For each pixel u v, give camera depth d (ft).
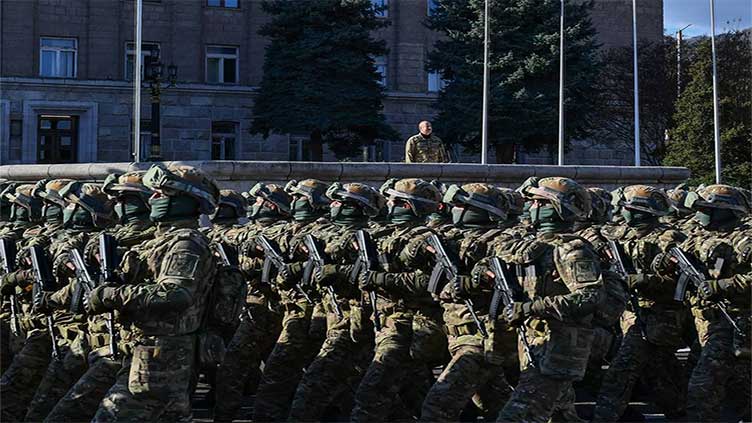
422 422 28.84
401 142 148.15
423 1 148.25
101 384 26.66
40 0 133.69
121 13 137.80
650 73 144.46
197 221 27.50
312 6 123.34
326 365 33.76
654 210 37.55
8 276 31.76
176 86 138.62
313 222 39.47
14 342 34.24
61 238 33.53
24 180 69.87
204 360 25.50
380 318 32.07
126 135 137.08
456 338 29.25
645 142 149.07
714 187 36.88
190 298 24.58
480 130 124.16
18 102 132.16
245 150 143.02
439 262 29.53
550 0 122.83
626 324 35.53
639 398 41.06
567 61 124.16
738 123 117.80
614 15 154.51
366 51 127.13
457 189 32.53
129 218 30.37
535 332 26.50
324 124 123.44
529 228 33.63
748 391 33.76
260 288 36.60
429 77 151.02
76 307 27.40
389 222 36.04
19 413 32.12
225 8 142.20
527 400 26.00
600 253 35.29
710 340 33.50
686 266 33.30
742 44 122.01
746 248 32.53
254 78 143.54
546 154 148.66
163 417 24.90
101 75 136.67
